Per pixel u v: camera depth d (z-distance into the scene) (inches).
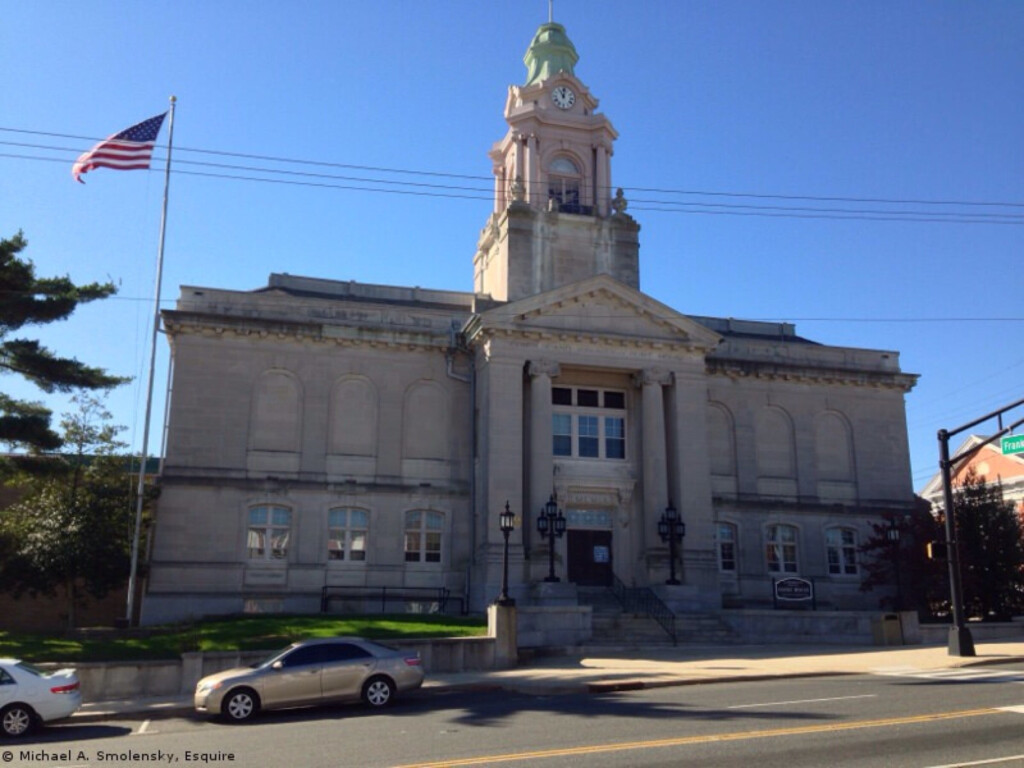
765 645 1337.4
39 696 741.9
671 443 1705.2
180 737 685.3
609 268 1909.4
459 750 557.9
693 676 943.7
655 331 1718.8
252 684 788.0
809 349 1995.6
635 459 1715.1
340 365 1690.5
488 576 1519.4
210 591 1534.2
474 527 1642.5
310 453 1637.6
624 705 758.5
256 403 1635.1
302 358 1672.0
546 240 1882.4
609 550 1674.5
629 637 1348.4
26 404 1268.5
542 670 1067.3
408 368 1721.2
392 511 1652.3
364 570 1619.1
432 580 1641.2
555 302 1665.8
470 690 933.8
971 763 464.8
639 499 1695.4
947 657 1093.1
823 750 511.8
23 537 1445.6
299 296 1818.4
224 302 1658.5
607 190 2014.0
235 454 1601.9
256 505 1594.5
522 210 1876.2
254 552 1578.5
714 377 1905.8
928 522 1679.4
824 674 962.1
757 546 1840.6
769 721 624.4
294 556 1592.0
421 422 1707.7
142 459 1405.0
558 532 1536.7
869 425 1980.8
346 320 1711.4
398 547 1640.0
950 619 1658.5
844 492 1930.4
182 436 1582.2
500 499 1561.3
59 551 1417.3
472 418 1701.5
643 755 515.8
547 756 522.0
